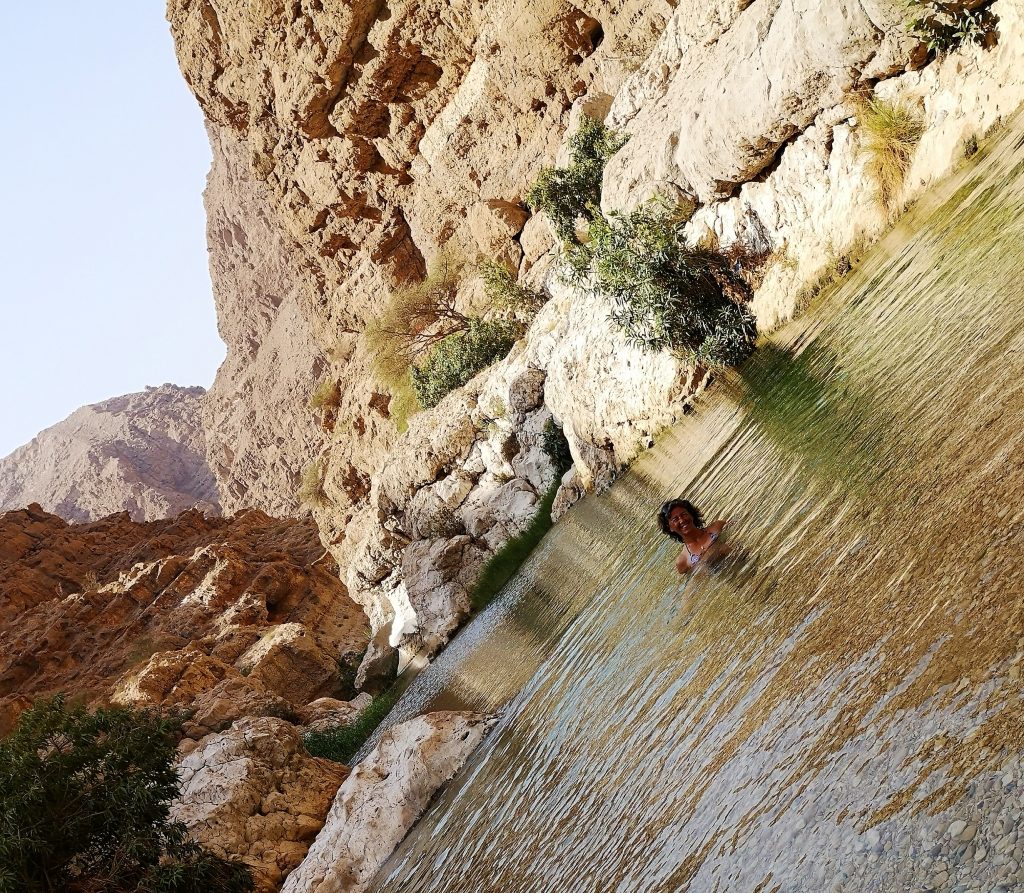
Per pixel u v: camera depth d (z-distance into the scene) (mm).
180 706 33156
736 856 3053
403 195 41344
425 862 9039
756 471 7902
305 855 14047
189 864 12016
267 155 46312
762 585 5270
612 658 7727
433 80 36094
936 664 2871
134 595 70875
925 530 3721
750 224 14062
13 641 71688
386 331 36000
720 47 14773
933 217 9172
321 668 41531
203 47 45188
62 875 11625
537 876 5086
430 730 12102
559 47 29734
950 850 2189
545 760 7305
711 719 4371
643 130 16812
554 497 22406
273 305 130875
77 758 12133
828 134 12023
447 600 25406
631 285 15391
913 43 10273
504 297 29406
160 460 183250
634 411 17062
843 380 7660
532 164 33031
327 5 35938
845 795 2760
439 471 26812
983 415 4109
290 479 120625
